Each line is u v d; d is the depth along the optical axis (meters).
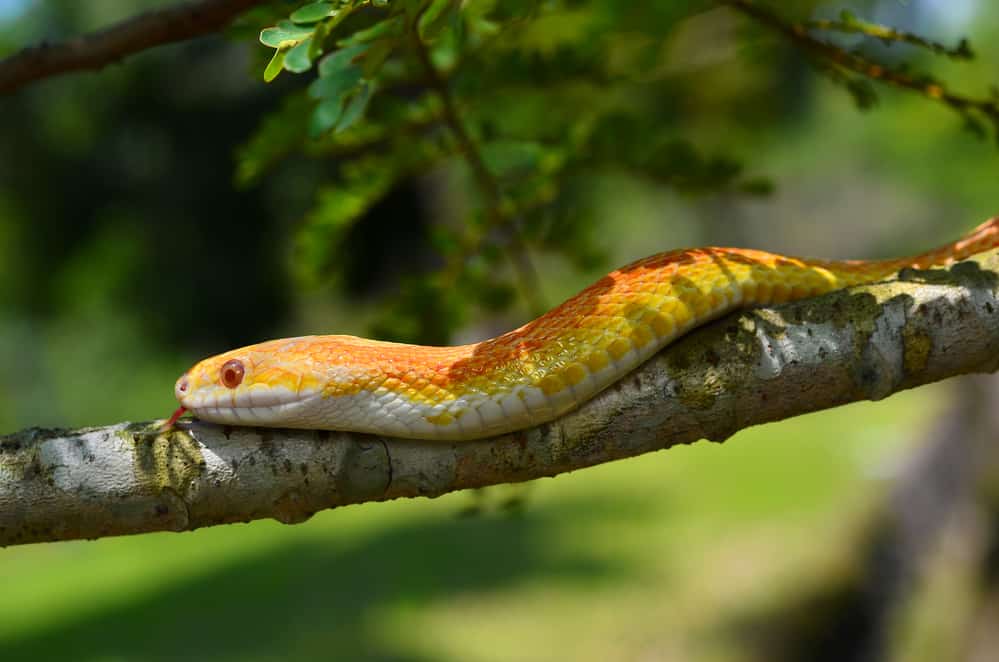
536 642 13.02
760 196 5.50
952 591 13.01
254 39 4.21
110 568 20.34
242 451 3.47
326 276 5.79
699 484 19.83
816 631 13.67
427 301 5.58
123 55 4.74
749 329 3.50
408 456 3.58
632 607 14.00
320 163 37.66
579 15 5.39
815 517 16.41
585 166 5.41
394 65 4.73
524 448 3.58
